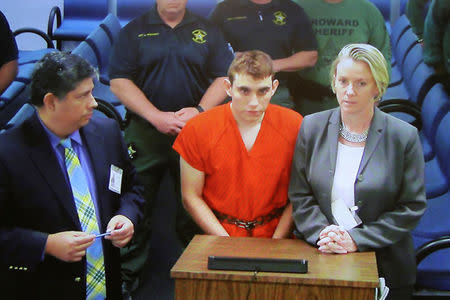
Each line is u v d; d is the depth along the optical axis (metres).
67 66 2.17
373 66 2.31
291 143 2.65
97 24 4.05
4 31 3.53
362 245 2.38
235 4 3.71
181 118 3.65
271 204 2.71
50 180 2.25
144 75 3.70
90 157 2.38
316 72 3.79
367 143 2.45
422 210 2.44
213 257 2.20
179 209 3.73
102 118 2.51
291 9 3.75
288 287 2.13
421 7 3.73
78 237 2.22
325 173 2.47
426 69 3.76
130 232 2.41
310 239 2.45
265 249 2.41
